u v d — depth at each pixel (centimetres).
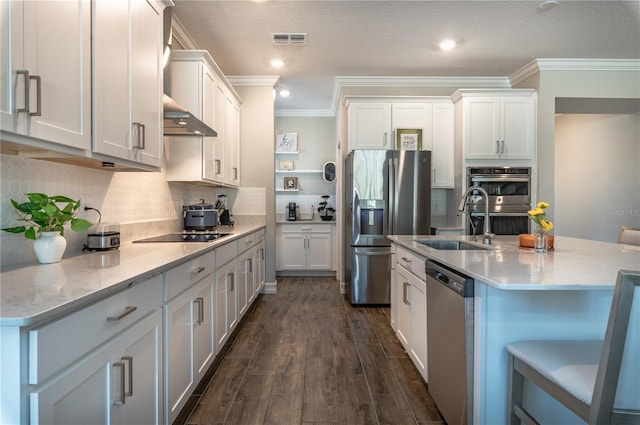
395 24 304
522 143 397
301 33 319
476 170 390
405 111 414
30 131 110
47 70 117
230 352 256
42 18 115
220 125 337
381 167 381
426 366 196
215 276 224
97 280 113
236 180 399
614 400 88
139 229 240
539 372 116
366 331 302
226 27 307
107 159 154
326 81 445
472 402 141
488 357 136
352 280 380
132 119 171
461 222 396
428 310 187
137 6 176
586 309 138
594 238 530
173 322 159
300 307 374
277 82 434
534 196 396
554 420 140
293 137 561
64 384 89
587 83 390
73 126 130
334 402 192
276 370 228
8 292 98
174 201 303
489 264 153
